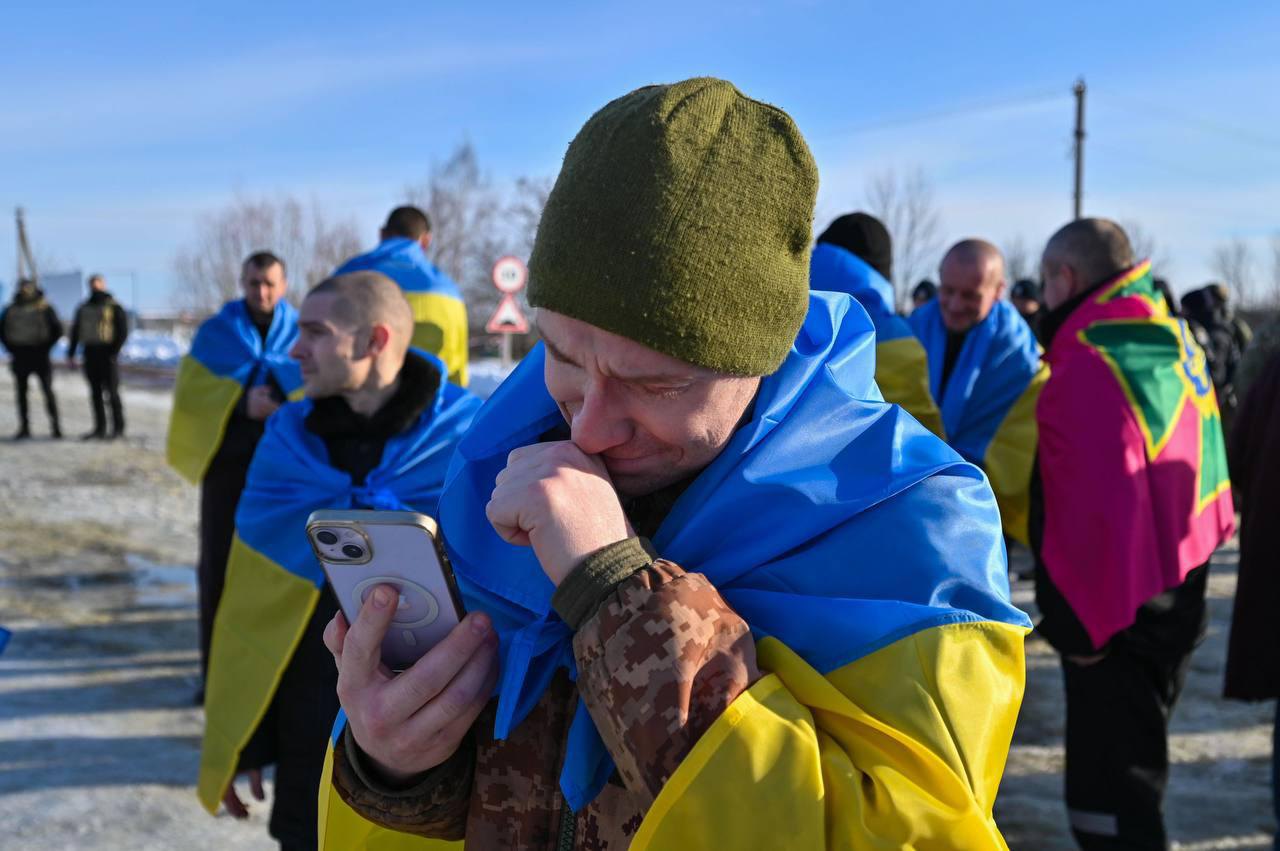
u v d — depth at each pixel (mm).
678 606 988
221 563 4875
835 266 3701
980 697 1020
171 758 4527
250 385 4969
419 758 1123
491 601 1243
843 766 984
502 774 1182
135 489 10727
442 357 4777
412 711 1094
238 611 2904
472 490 1288
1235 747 4793
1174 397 3316
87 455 12742
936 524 1107
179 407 4941
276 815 2791
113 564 7820
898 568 1093
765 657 1051
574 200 1021
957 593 1088
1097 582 3168
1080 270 3527
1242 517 3514
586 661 1000
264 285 5188
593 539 1026
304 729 2779
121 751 4582
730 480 1125
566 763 1088
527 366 1319
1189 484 3275
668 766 950
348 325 2859
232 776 2848
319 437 2984
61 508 9742
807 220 1065
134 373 24578
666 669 965
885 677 1021
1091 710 3268
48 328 14062
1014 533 4039
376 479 2846
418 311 4770
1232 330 9430
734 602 1106
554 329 1059
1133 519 3156
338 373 2865
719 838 938
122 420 14383
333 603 2832
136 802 4094
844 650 1038
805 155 1060
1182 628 3250
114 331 14078
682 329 997
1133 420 3229
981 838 972
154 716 4992
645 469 1133
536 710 1180
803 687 1023
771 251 1035
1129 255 3557
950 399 4254
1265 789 4355
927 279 12305
